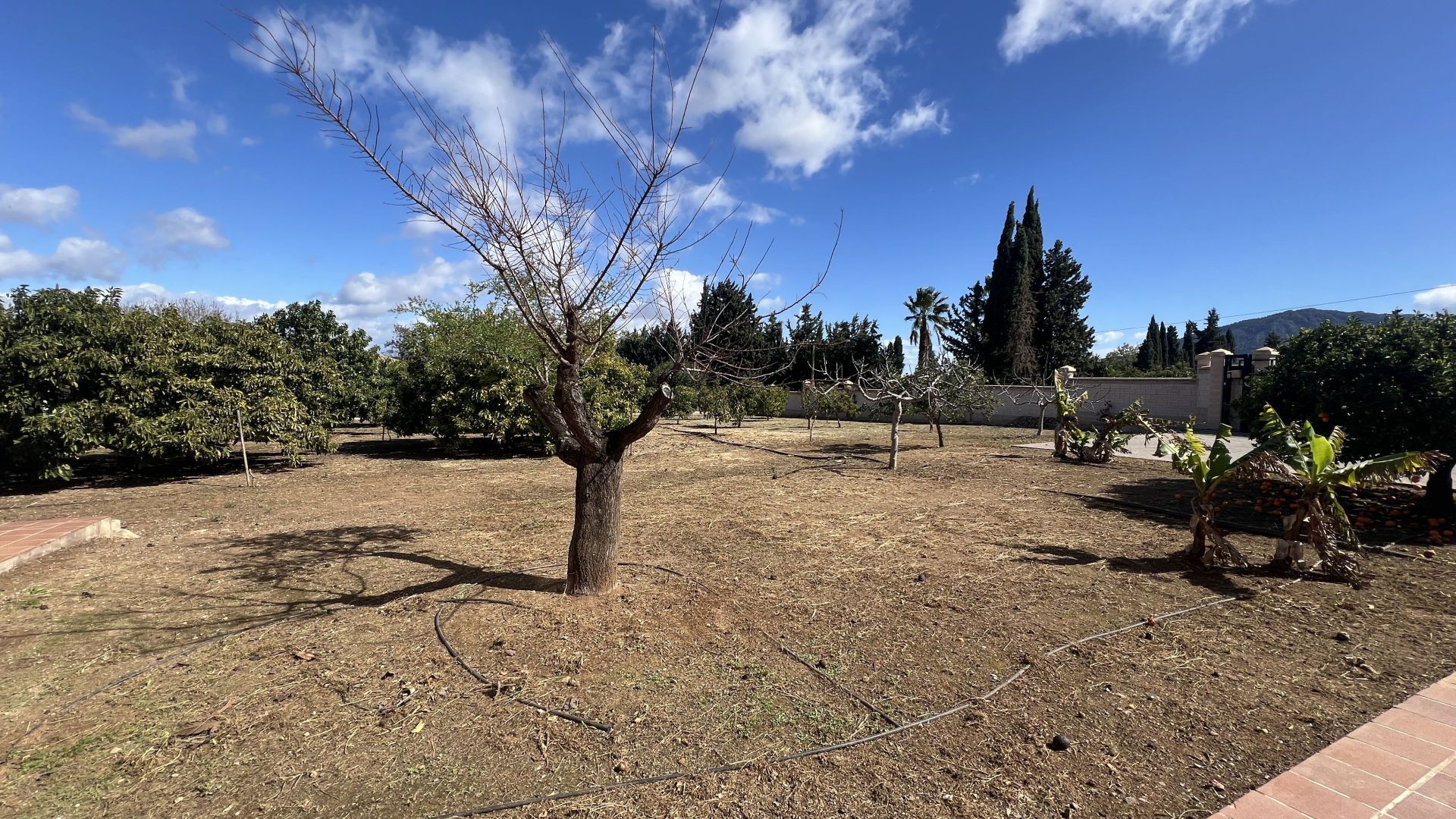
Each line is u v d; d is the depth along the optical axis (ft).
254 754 8.42
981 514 23.20
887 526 21.30
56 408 28.73
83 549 18.61
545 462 41.93
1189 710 9.30
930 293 108.06
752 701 9.60
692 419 93.30
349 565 17.19
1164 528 20.77
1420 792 7.32
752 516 23.15
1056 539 19.39
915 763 8.03
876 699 9.64
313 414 43.14
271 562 17.54
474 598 13.98
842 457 42.22
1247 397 24.88
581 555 14.02
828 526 21.45
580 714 9.25
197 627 12.88
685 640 11.79
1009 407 78.13
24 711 9.64
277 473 36.40
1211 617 12.85
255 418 34.17
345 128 10.84
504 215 12.06
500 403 42.83
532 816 7.11
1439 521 20.22
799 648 11.50
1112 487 29.04
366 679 10.44
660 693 9.84
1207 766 7.93
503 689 10.01
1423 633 11.95
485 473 36.63
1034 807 7.18
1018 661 10.94
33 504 26.99
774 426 76.95
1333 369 21.65
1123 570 16.10
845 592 14.60
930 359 44.55
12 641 12.27
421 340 47.85
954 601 13.92
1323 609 13.24
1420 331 20.74
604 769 7.96
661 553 17.99
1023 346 107.55
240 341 36.58
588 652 11.23
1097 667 10.68
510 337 45.83
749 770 7.91
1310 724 8.87
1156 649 11.36
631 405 47.78
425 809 7.27
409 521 23.11
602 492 13.99
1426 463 14.02
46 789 7.75
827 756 8.20
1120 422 36.99
